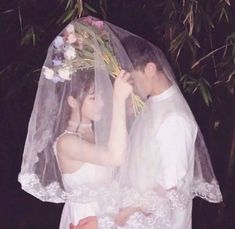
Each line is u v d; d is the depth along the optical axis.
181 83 3.92
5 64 4.41
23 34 4.15
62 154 3.21
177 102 3.26
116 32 3.28
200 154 3.46
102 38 3.21
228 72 3.96
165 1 3.89
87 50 3.19
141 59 3.24
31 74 4.32
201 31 4.05
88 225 3.17
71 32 3.22
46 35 4.21
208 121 4.24
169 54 3.91
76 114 3.21
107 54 3.19
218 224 4.30
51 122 3.25
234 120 4.20
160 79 3.27
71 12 3.65
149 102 3.22
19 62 4.36
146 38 3.90
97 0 3.98
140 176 3.14
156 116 3.21
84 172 3.18
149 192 3.14
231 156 4.18
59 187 3.27
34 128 3.27
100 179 3.17
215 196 3.50
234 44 3.80
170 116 3.20
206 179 3.48
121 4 4.02
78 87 3.19
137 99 3.20
